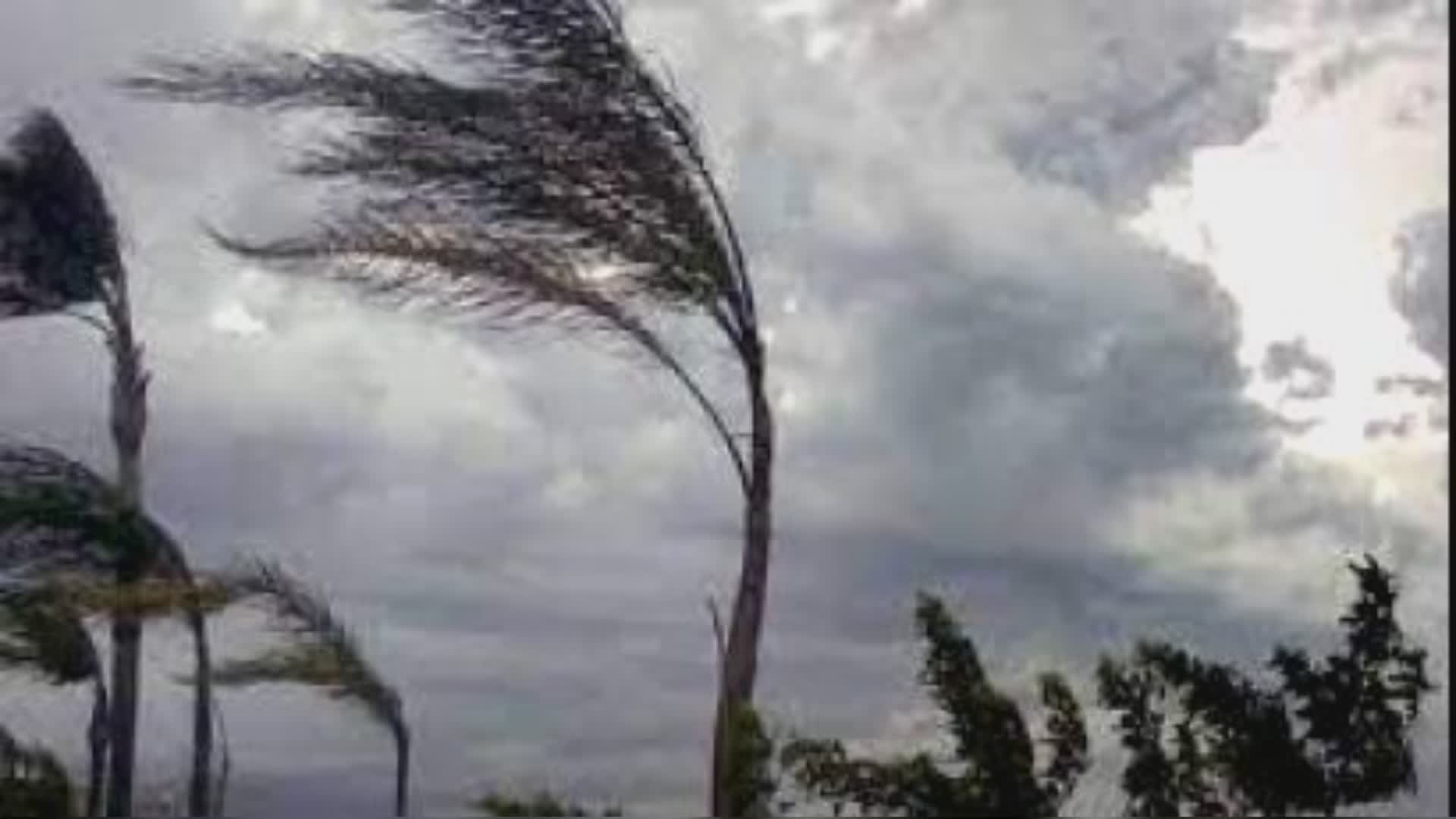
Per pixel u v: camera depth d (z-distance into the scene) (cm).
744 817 784
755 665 955
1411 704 782
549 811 962
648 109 969
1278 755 777
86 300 1339
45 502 1241
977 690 771
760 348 988
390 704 1336
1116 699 790
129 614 1266
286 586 1340
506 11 965
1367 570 793
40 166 1320
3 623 1278
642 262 971
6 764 1185
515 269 978
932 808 759
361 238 988
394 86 972
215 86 1006
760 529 975
